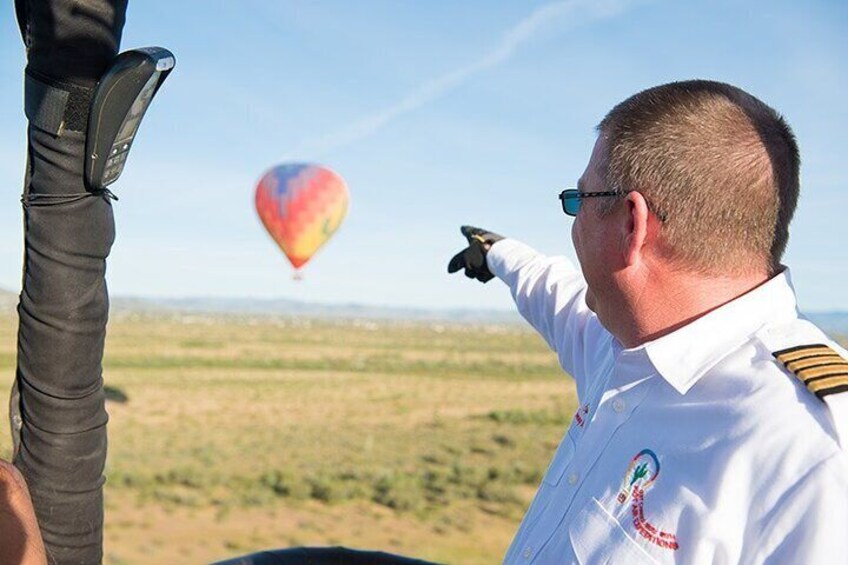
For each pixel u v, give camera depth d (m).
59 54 1.61
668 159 1.61
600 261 1.75
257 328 171.12
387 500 26.70
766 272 1.67
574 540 1.67
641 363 1.70
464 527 24.14
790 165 1.63
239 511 24.73
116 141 1.63
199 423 44.62
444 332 194.38
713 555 1.46
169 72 1.67
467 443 40.12
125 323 157.75
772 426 1.46
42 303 1.69
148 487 27.12
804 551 1.35
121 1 1.68
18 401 1.78
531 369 88.50
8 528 1.36
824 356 1.54
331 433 42.81
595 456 1.73
